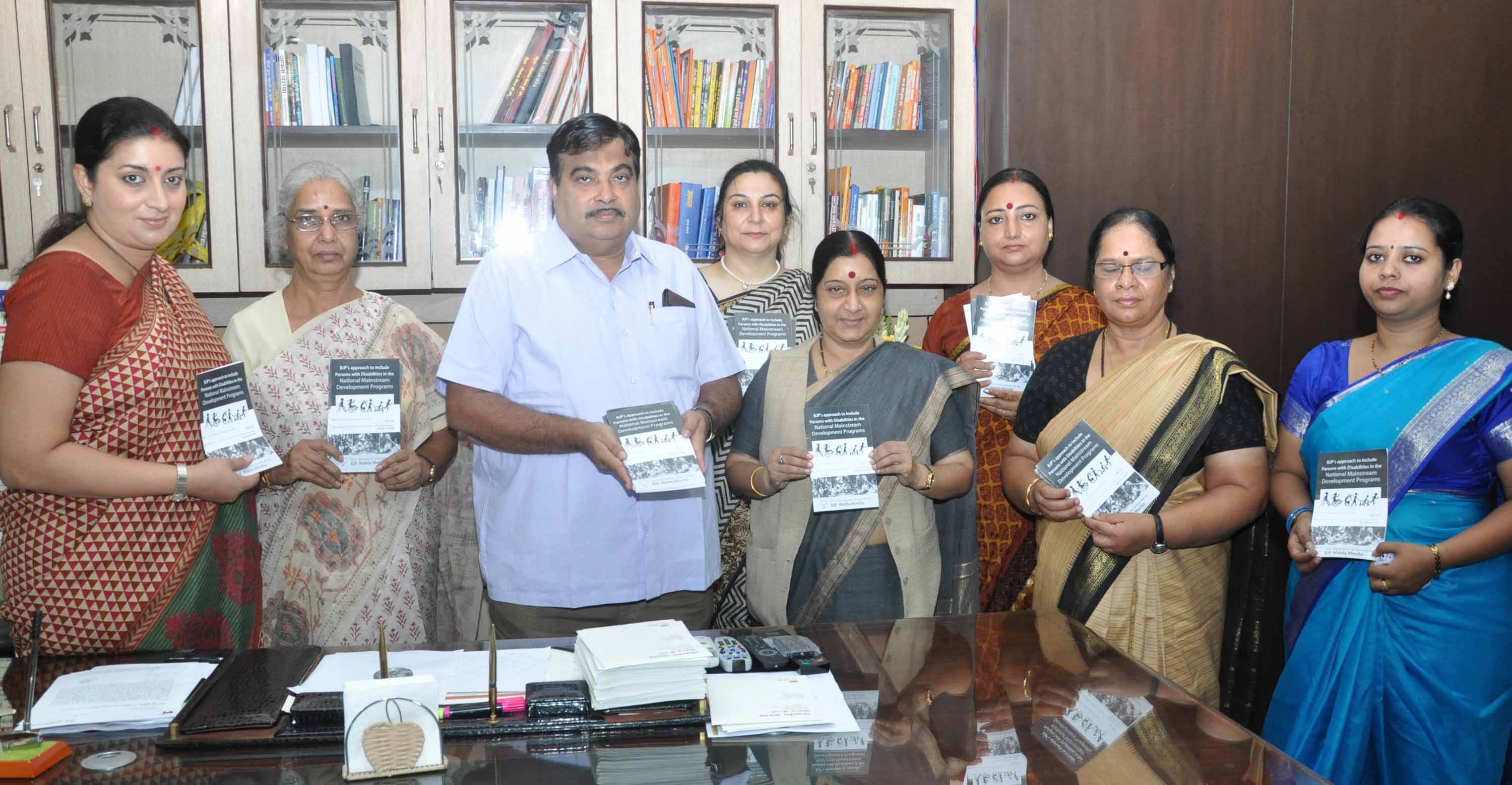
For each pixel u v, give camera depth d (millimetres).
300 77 2775
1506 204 3186
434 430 2301
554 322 1956
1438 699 1940
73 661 1450
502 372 1972
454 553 2572
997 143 2959
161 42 2707
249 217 2760
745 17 2959
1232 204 3029
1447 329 3217
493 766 1136
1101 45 2924
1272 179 3047
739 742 1198
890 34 3053
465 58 2848
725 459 2496
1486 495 1987
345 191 2189
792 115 2979
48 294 1555
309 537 2125
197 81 2721
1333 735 2008
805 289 2662
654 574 2029
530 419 1876
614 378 1972
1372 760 2037
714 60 2957
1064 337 2527
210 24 2705
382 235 2844
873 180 3072
